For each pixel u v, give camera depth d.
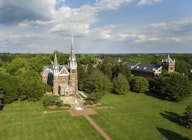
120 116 59.91
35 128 49.81
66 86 87.81
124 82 91.88
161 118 58.81
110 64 120.12
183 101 80.75
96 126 51.50
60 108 66.56
